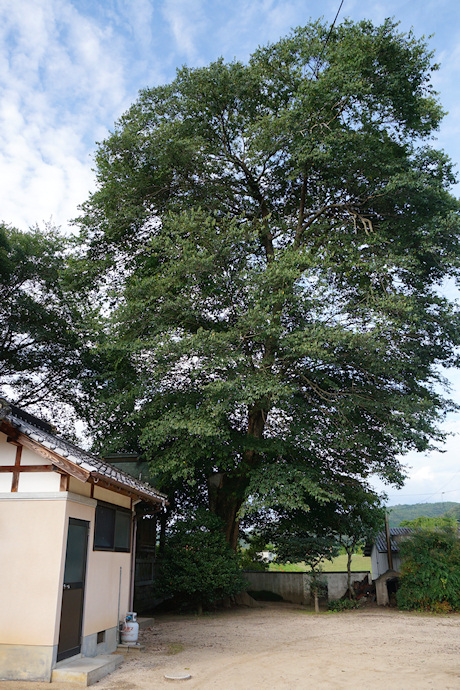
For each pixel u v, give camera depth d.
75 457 7.74
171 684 7.15
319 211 18.80
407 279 16.98
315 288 15.05
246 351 16.31
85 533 8.45
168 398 15.91
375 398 16.17
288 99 18.09
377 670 8.00
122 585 10.09
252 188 19.00
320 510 19.36
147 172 17.88
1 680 7.00
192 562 15.34
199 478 19.72
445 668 8.15
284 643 10.68
